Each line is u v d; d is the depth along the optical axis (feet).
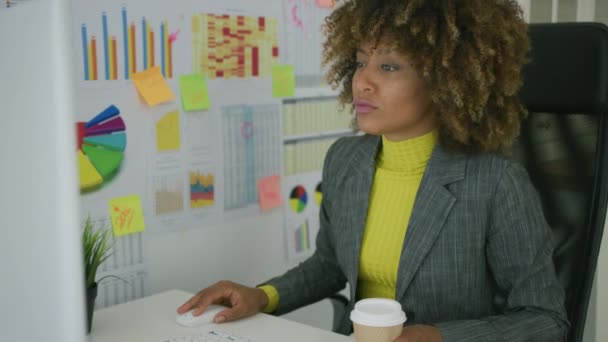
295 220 6.30
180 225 5.31
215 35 5.38
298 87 6.17
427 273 4.07
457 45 4.03
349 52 4.56
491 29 4.02
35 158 1.59
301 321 6.54
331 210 4.78
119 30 4.75
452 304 4.09
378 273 4.35
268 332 3.99
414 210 4.12
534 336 3.80
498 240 4.02
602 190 4.19
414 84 4.09
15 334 1.69
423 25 3.99
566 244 4.29
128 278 4.99
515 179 4.01
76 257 1.60
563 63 4.33
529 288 3.95
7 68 1.60
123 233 4.91
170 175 5.19
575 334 4.21
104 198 4.78
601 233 4.22
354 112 5.10
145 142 5.00
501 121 4.21
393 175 4.40
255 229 5.92
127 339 3.91
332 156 4.87
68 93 1.56
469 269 4.05
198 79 5.28
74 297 1.60
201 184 5.42
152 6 4.93
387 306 3.30
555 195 4.38
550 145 4.45
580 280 4.21
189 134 5.28
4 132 1.63
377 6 4.19
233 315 4.17
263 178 5.93
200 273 5.51
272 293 4.63
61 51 1.55
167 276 5.27
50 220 1.59
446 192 4.06
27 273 1.65
